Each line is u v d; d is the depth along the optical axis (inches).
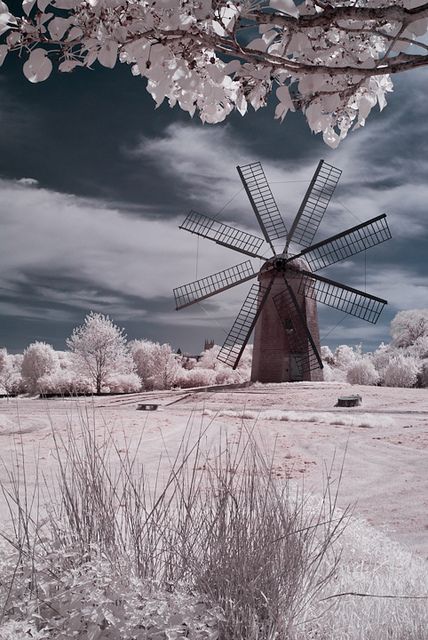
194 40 86.7
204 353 2415.1
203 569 113.7
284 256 1373.0
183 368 2176.4
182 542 116.6
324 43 94.3
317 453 424.8
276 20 82.7
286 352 1371.8
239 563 111.5
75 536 112.0
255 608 108.1
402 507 276.1
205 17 82.7
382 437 531.2
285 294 1373.0
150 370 1977.1
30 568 92.7
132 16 80.7
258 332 1417.3
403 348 2420.0
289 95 85.8
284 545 122.6
